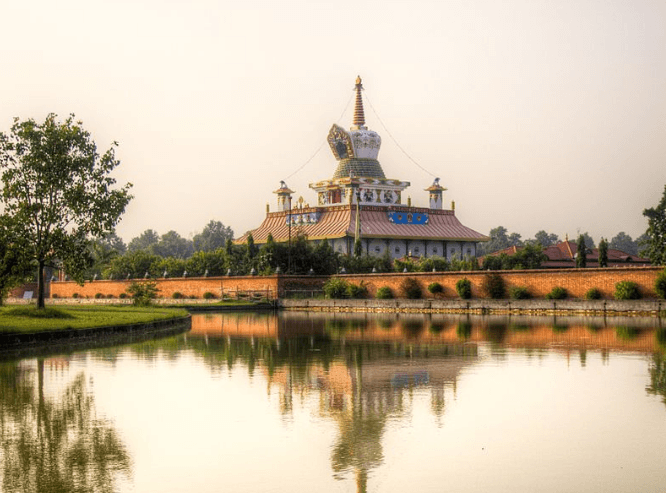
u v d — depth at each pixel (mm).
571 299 57875
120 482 13727
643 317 50188
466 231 135375
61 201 48594
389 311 67438
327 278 81625
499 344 33500
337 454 15305
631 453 15227
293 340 37219
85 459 15102
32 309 48344
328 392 21594
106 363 28219
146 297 74312
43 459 15102
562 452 15312
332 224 126938
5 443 16250
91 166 49531
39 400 20703
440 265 96312
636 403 19719
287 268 91125
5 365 27766
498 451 15414
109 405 19984
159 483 13672
